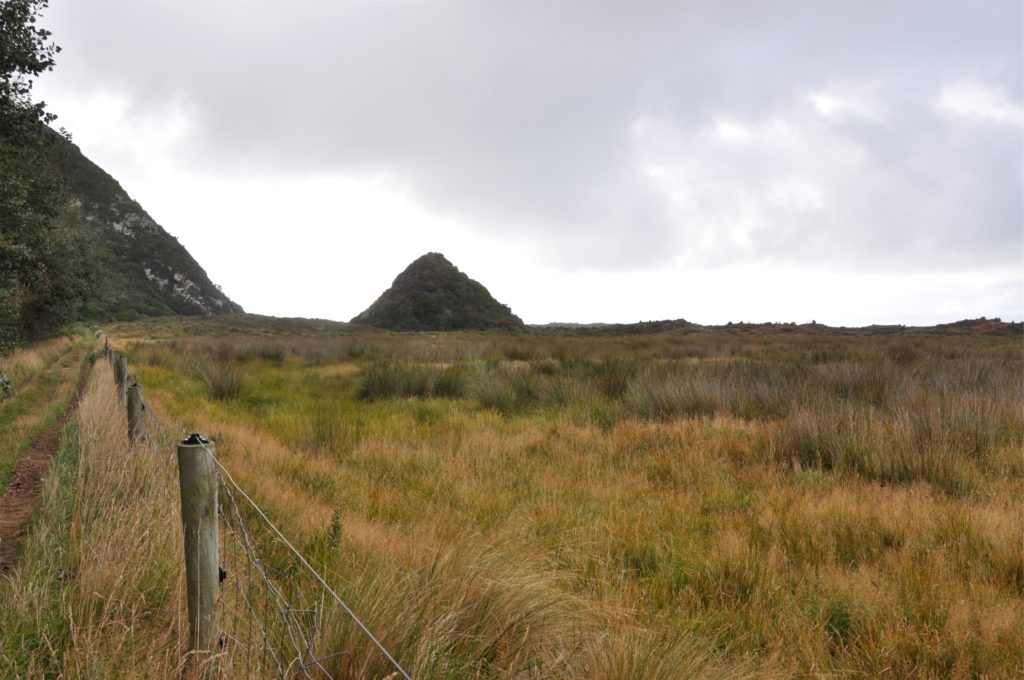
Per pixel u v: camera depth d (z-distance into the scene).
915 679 3.00
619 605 3.48
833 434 7.16
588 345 24.73
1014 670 2.94
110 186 139.75
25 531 4.24
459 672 2.51
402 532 4.52
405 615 2.64
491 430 8.91
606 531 4.83
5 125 10.34
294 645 2.33
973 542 4.37
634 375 12.76
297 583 3.33
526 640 2.81
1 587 3.19
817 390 10.31
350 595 2.85
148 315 98.81
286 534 4.29
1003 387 9.50
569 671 2.63
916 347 21.12
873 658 3.12
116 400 8.70
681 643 2.90
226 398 12.47
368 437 8.23
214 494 2.31
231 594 2.96
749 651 3.23
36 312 21.55
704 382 10.83
